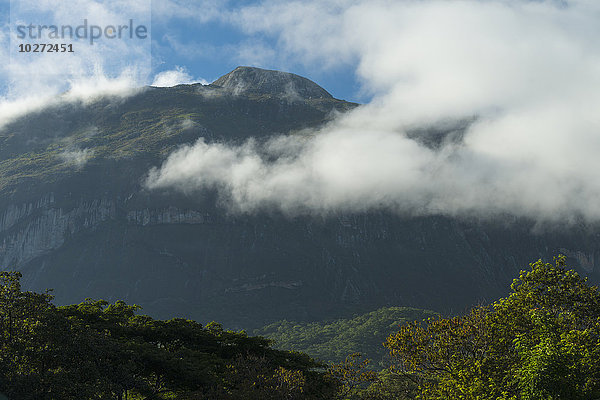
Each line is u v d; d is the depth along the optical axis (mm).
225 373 59438
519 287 59938
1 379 44312
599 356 44062
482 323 57719
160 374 58969
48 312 50969
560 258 60219
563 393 39562
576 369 40969
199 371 57000
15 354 47500
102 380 48812
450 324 59688
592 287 57406
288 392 55312
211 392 54656
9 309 49594
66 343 49500
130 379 52156
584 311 56094
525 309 56125
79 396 45594
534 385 40125
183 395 59688
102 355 51594
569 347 41844
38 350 48500
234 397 53438
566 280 57938
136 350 57062
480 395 47344
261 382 56531
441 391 53719
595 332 52031
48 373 47062
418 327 61375
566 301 56625
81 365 49250
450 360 56688
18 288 51750
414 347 60062
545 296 57750
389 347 61219
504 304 57781
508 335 54344
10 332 48906
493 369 50906
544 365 40469
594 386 41406
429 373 60688
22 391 44156
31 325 49656
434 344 59500
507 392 46406
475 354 56844
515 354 51719
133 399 60969
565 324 52344
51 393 45344
